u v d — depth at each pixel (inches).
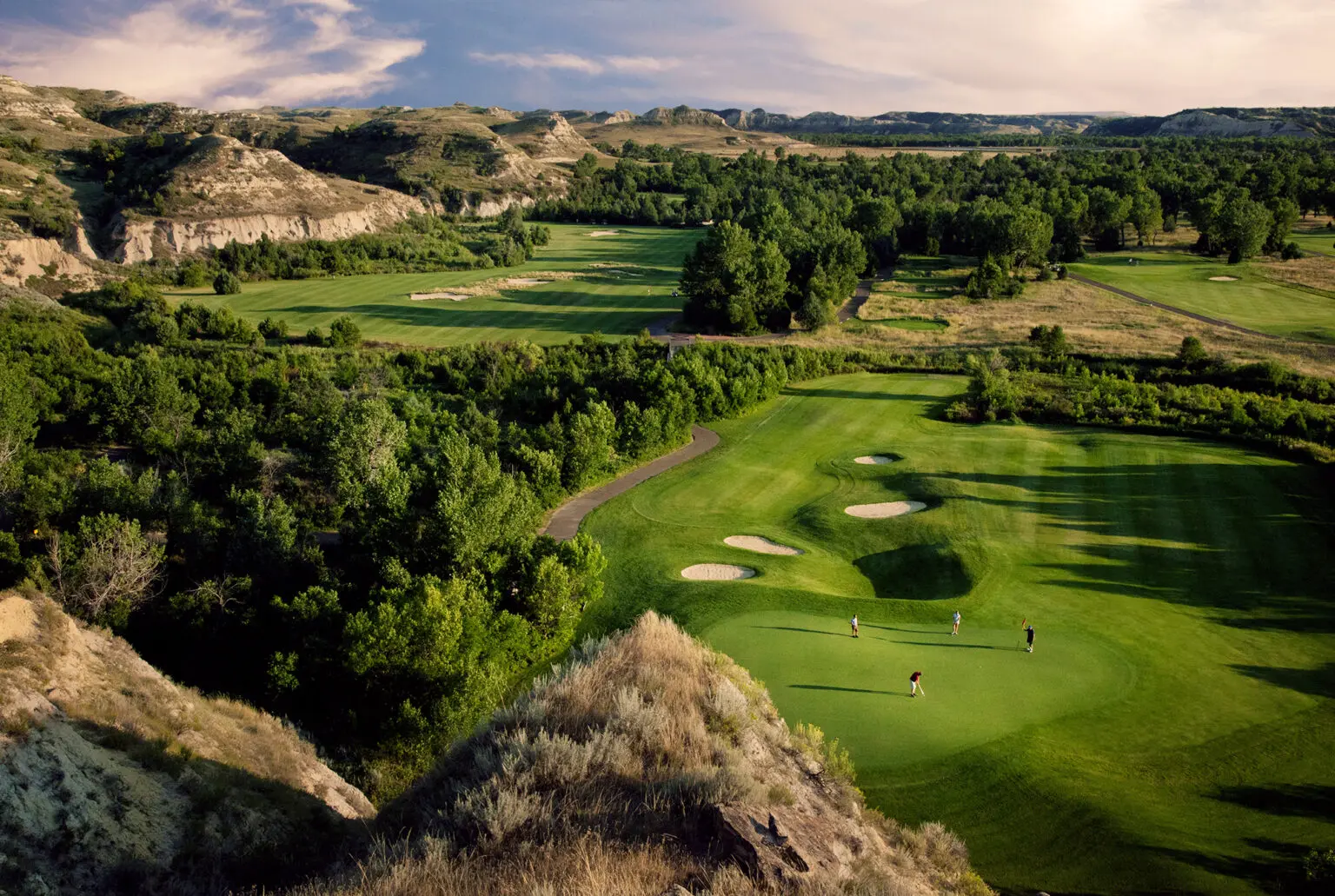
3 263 4306.1
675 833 498.0
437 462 1798.7
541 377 2952.8
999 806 899.4
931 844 782.5
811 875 461.4
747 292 4047.7
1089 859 821.2
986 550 1727.4
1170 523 1845.5
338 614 1315.2
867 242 5477.4
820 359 3366.1
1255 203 4975.4
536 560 1477.6
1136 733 1063.0
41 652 711.1
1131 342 3474.4
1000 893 773.3
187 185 5664.4
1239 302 4136.3
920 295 4638.3
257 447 2053.4
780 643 1293.1
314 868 596.7
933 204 6314.0
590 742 588.4
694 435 2714.1
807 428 2709.2
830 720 1054.4
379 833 577.0
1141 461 2217.0
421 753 1067.9
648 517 2043.6
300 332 3932.1
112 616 1315.2
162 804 612.1
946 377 3248.0
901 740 1011.9
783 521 2048.5
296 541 1610.5
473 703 1129.4
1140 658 1273.4
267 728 878.4
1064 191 5866.1
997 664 1243.8
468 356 3304.6
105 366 2893.7
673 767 588.1
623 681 724.0
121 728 676.7
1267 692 1179.9
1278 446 2251.5
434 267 5536.4
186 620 1365.7
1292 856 830.5
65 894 510.6
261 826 642.8
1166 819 884.0
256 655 1331.2
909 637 1349.7
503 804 503.2
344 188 6707.7
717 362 3080.7
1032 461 2281.0
